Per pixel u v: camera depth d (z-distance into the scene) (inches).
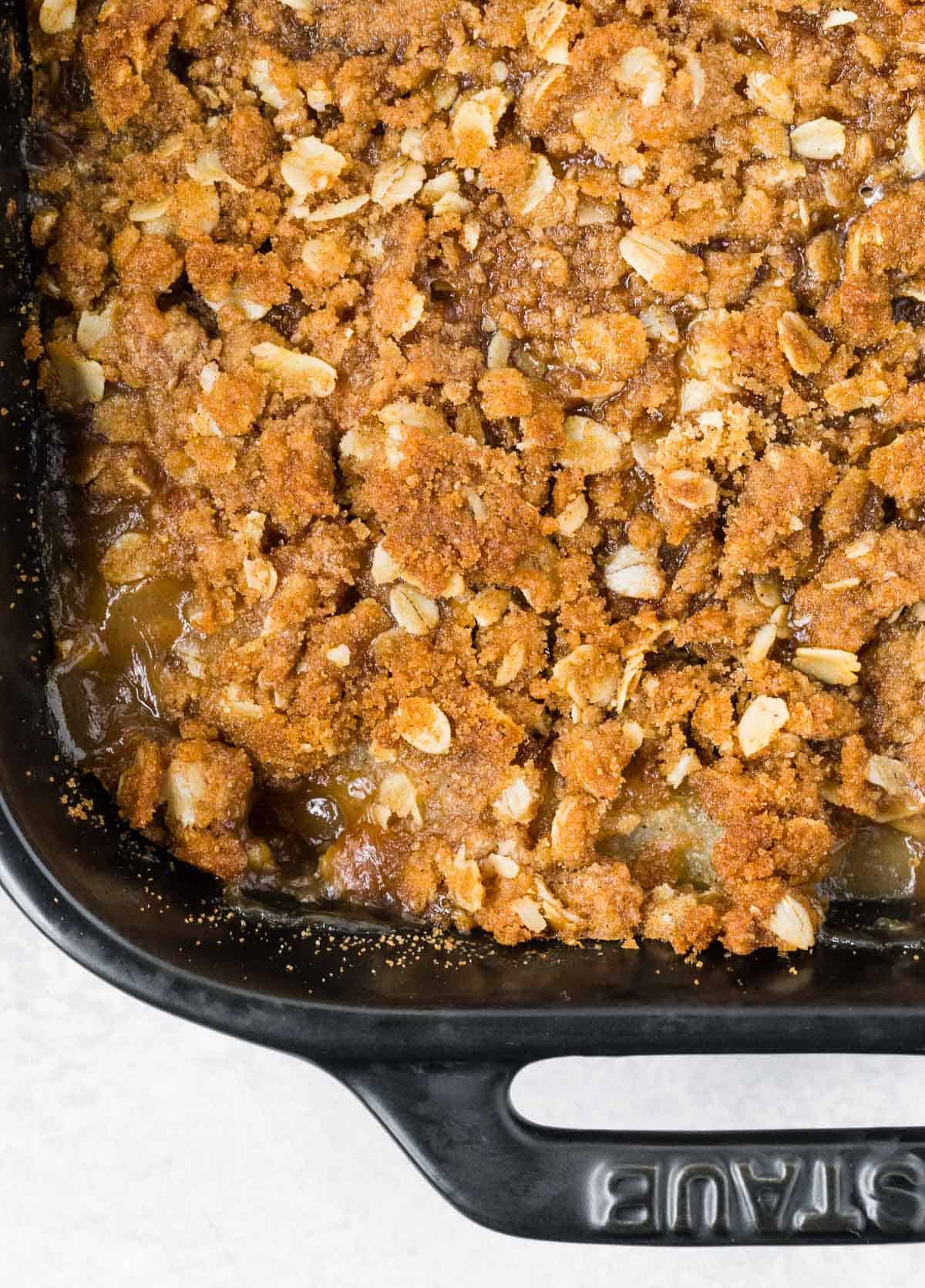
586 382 16.7
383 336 16.7
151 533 16.8
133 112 16.7
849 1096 18.0
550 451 16.7
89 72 16.8
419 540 16.6
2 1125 18.0
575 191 16.7
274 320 16.8
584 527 16.8
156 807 16.6
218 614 16.8
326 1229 18.1
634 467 16.8
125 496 16.8
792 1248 18.1
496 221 16.8
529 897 16.6
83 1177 18.1
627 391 16.8
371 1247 18.1
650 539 16.8
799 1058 18.0
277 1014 15.8
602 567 16.8
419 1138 15.9
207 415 16.6
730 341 16.6
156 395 16.8
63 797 16.4
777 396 16.7
